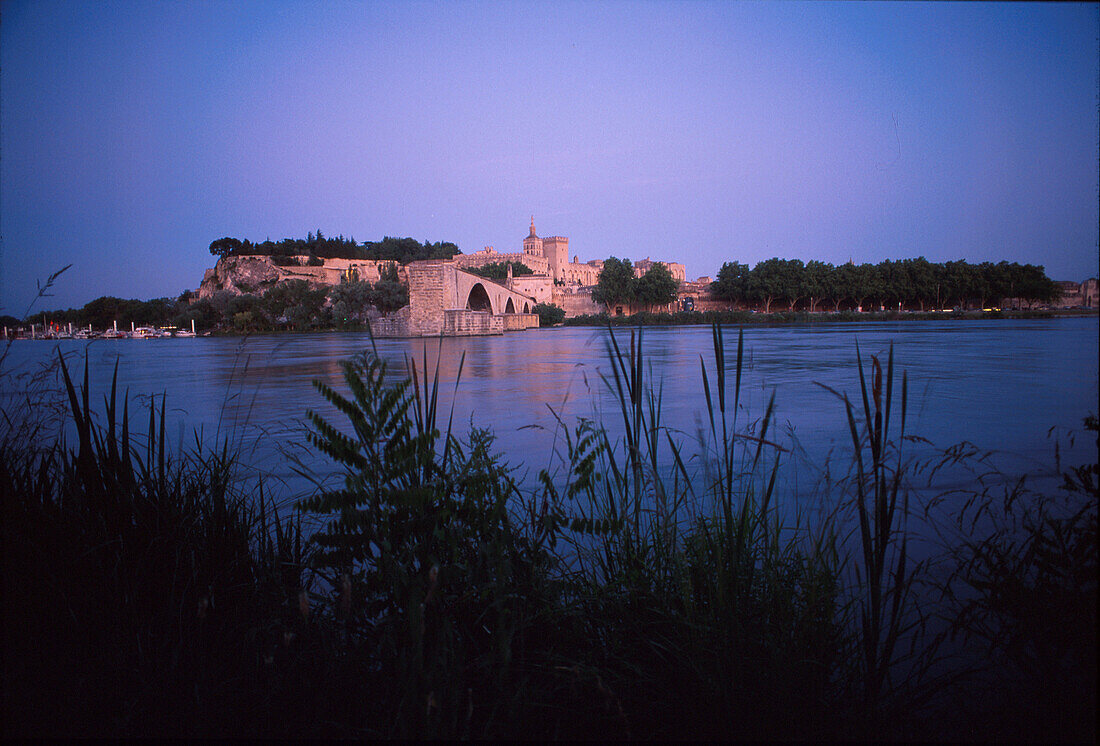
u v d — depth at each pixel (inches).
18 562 81.4
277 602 90.3
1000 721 78.7
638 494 96.8
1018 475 177.6
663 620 87.7
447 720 70.4
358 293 3341.5
